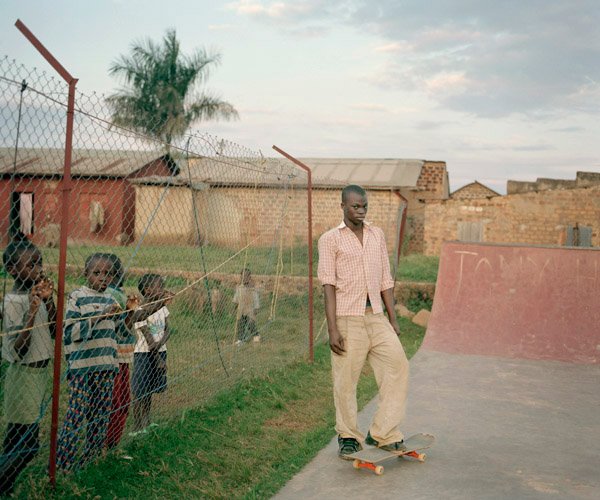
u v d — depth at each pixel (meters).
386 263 4.39
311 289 7.64
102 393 4.16
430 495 3.77
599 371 7.50
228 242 8.45
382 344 4.21
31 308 3.48
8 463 3.42
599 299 8.70
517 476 4.10
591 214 24.27
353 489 3.87
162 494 3.78
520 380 6.95
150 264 9.36
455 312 9.12
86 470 3.95
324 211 20.59
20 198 3.91
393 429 4.22
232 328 8.98
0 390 3.70
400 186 23.97
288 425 5.27
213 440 4.75
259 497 3.73
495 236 25.05
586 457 4.50
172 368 6.72
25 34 3.46
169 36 29.12
